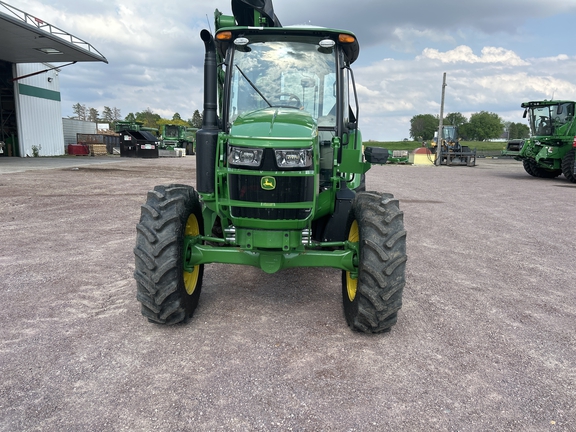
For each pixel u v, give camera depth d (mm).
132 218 7906
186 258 3580
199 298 4164
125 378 2828
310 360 3098
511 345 3398
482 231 7613
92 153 31875
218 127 3760
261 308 4008
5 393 2641
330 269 5219
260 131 3309
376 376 2914
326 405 2592
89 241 6238
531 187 14859
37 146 29406
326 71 4164
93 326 3557
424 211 9633
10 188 11406
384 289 3268
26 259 5328
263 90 4164
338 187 3975
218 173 3473
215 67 3615
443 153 28812
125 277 4738
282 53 4125
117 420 2424
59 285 4465
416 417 2502
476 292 4574
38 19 20672
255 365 3014
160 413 2488
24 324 3570
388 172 22188
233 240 3600
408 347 3328
